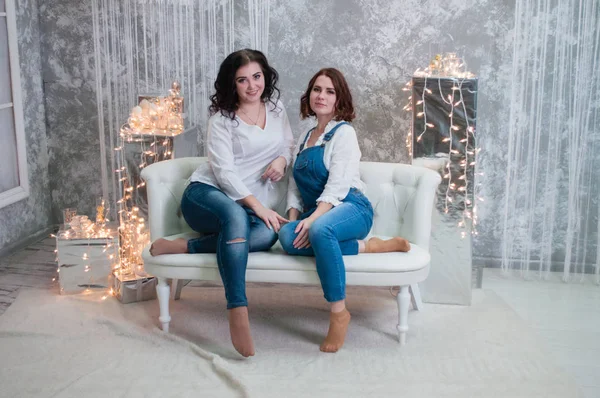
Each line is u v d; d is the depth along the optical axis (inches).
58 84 149.0
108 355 97.0
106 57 144.6
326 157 105.0
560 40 127.3
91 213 154.8
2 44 136.2
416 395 86.1
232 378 88.4
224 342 102.5
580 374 93.1
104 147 149.7
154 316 112.0
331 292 96.0
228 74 105.8
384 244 102.1
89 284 121.6
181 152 125.0
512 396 85.9
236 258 95.0
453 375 91.9
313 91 107.4
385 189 113.7
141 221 122.3
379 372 92.6
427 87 113.3
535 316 114.7
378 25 133.0
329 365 94.6
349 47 134.8
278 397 85.1
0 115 136.4
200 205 103.3
